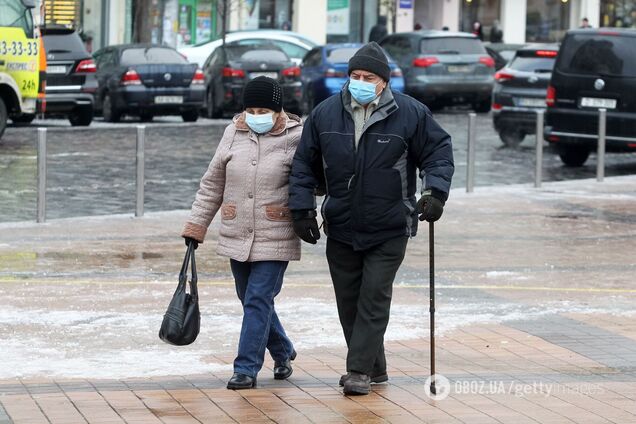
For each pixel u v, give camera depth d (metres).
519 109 56.53
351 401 16.36
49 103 58.97
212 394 16.62
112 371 18.00
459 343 20.11
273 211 17.09
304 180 16.84
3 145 51.06
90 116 61.00
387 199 16.59
